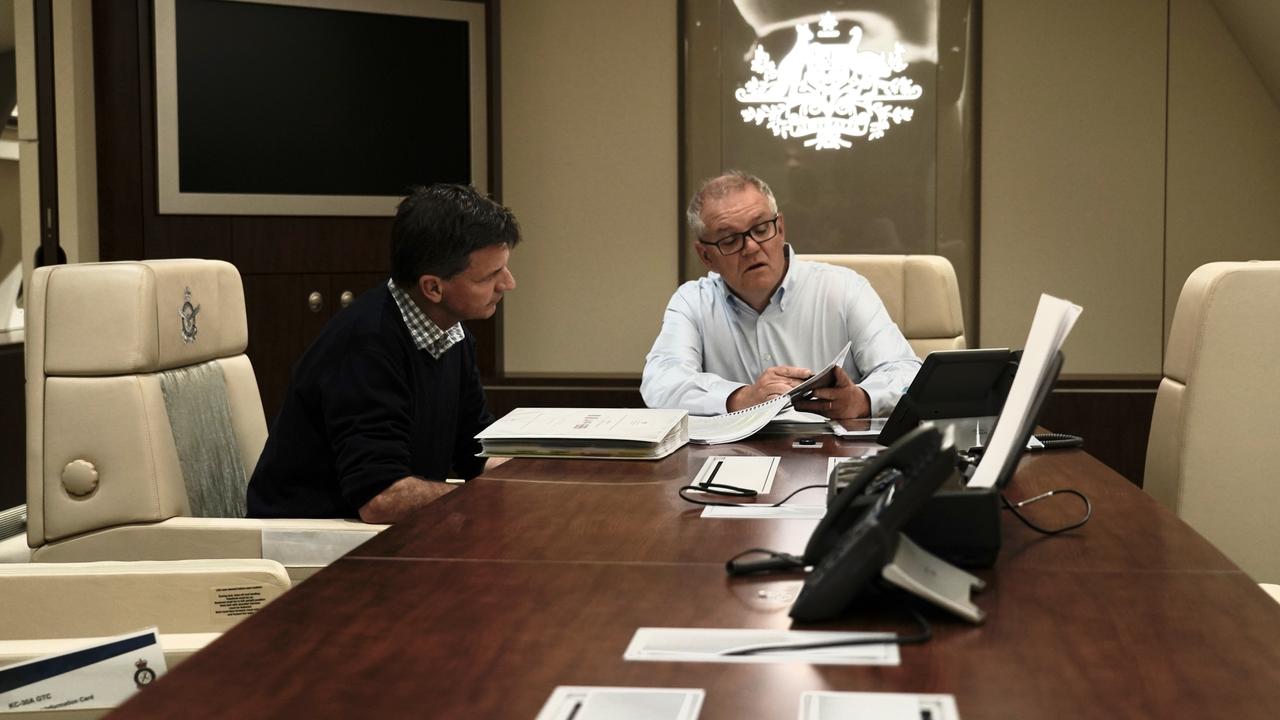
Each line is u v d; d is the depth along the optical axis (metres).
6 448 4.05
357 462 2.02
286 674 0.94
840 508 1.21
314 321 4.82
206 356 2.28
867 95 5.22
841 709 0.86
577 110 5.36
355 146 4.87
